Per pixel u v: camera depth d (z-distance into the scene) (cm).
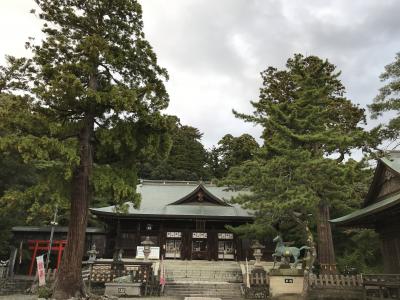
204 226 3378
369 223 2006
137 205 1548
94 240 3428
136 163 1652
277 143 2248
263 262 3080
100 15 1595
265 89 3556
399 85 2356
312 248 1822
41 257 1673
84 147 1489
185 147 6203
